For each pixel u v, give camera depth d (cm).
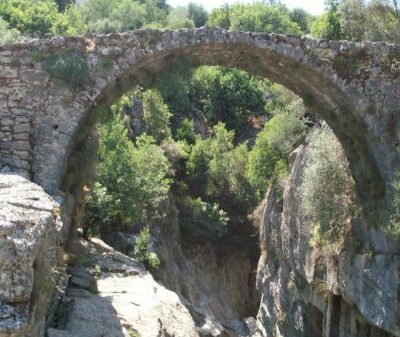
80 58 1141
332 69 1248
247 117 4356
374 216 1284
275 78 1413
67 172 1198
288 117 2253
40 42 1141
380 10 1762
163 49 1185
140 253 2427
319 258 1584
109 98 1223
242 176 3469
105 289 1475
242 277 3453
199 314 2317
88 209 2245
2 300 575
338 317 1541
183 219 3278
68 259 1303
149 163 2745
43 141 1121
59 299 1134
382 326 1227
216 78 4359
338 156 1481
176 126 4088
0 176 878
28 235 612
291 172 1906
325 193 1484
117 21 5022
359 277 1330
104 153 2350
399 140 1252
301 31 5512
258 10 5438
